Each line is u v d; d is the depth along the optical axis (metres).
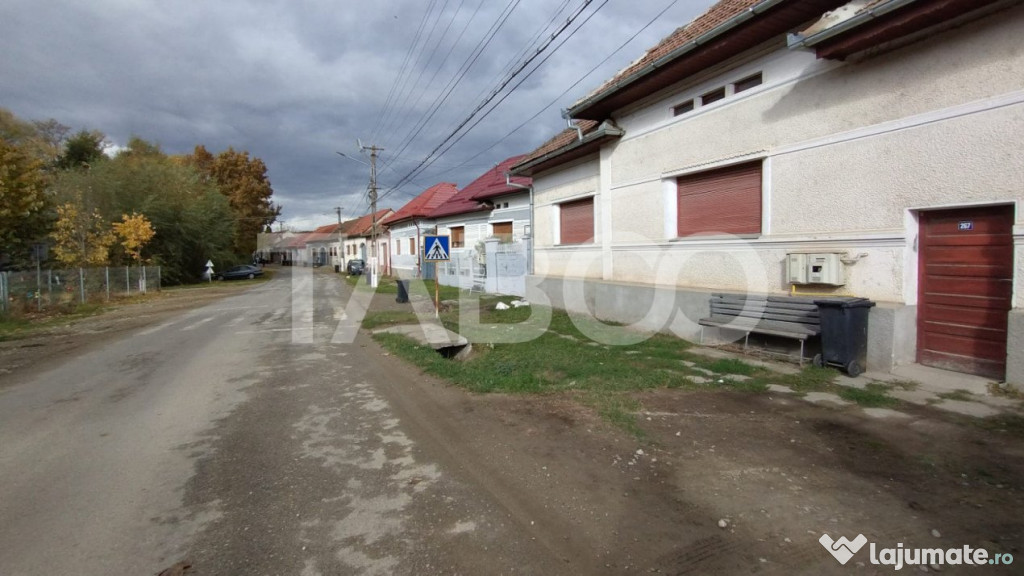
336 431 5.14
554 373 6.90
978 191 5.27
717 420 4.88
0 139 18.09
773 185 7.46
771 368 6.57
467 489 3.77
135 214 30.81
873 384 5.65
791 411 5.04
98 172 31.88
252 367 8.33
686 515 3.27
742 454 4.11
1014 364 5.04
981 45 5.18
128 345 11.12
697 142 8.74
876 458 3.94
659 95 9.55
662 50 9.62
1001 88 5.05
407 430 5.10
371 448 4.65
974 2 5.00
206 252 40.16
